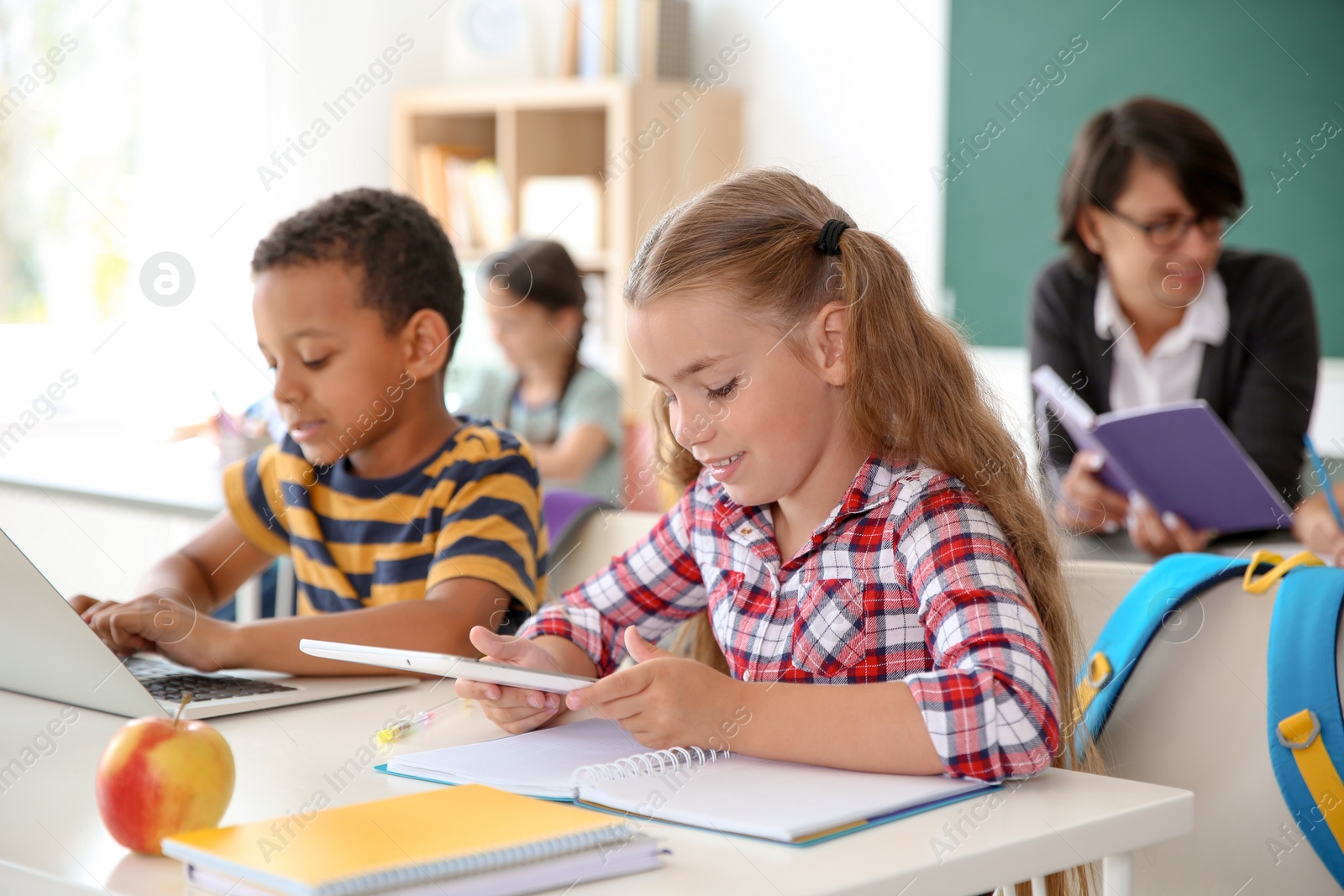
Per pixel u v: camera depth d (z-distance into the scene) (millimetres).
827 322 954
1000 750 774
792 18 4156
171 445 3230
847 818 702
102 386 3480
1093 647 1119
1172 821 770
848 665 968
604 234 4160
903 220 3947
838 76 4062
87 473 2553
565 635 1099
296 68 4113
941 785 767
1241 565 1044
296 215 1408
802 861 652
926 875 645
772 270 937
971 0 3740
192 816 659
